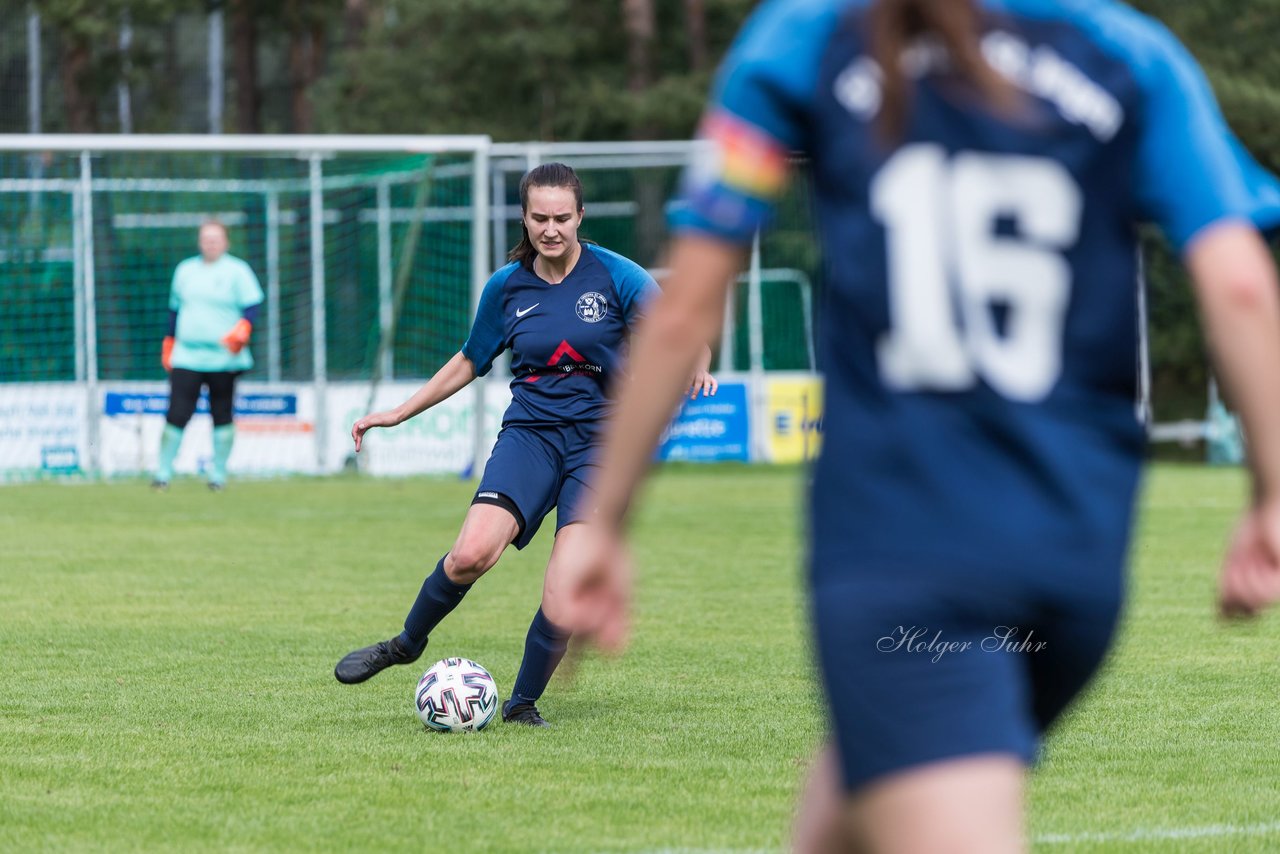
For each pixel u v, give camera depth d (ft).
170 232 241.35
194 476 205.05
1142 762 57.36
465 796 51.78
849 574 21.72
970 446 21.57
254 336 244.63
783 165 21.91
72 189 216.13
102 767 55.77
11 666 76.84
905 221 21.49
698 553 128.57
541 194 64.75
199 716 65.00
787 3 22.35
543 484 64.49
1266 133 343.05
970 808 20.77
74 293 220.02
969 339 21.52
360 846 45.80
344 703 68.08
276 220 226.99
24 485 188.34
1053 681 23.04
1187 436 301.02
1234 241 21.11
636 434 21.91
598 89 352.08
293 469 208.44
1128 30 22.04
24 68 366.63
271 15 380.58
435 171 229.04
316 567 116.88
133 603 98.58
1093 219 21.63
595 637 22.53
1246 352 20.81
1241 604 21.71
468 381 68.49
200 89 406.41
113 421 203.21
